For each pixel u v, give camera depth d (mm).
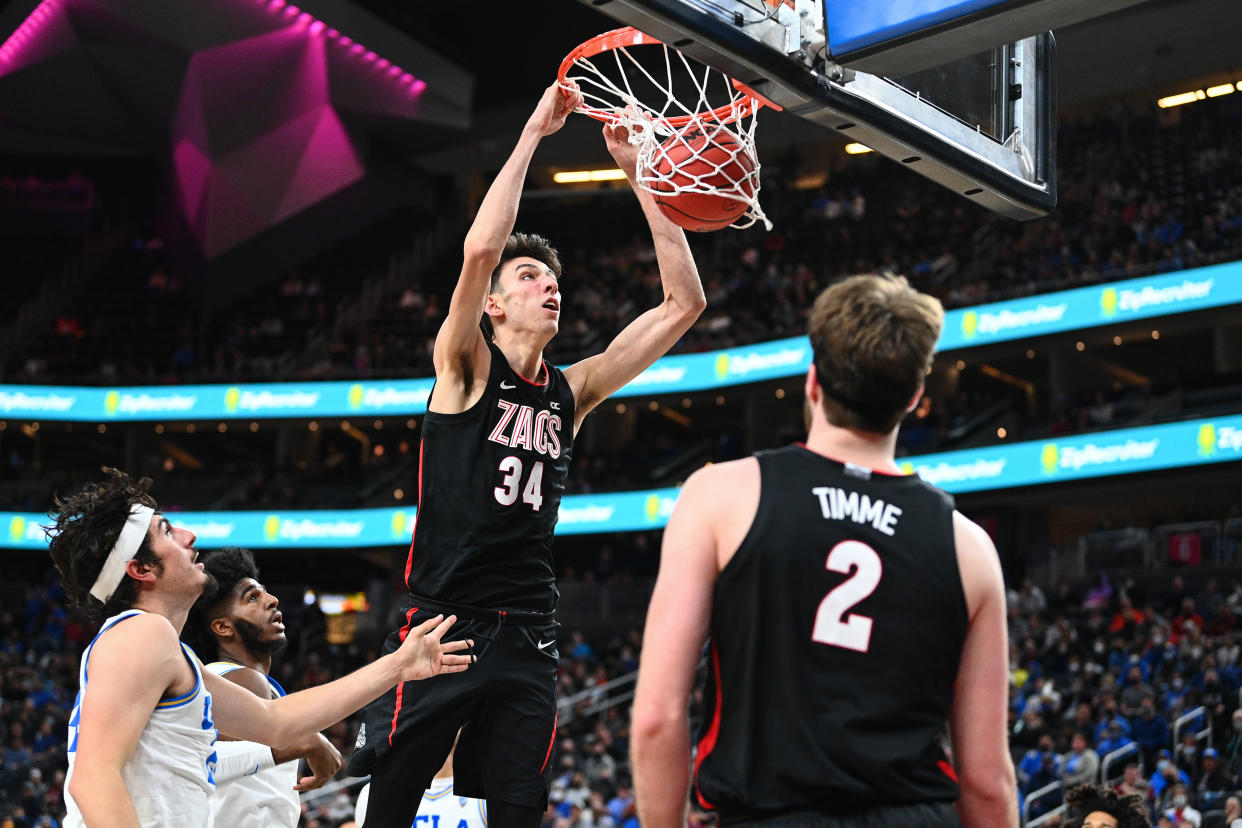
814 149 30172
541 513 3361
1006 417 22562
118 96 29344
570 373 3613
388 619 24266
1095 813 4449
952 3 2973
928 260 25531
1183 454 18953
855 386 2184
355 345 28656
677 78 14273
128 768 2771
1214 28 24078
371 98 29062
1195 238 22094
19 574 27562
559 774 15523
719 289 26844
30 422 27484
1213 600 16469
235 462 31703
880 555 2121
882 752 2025
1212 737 12961
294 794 4059
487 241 3180
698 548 2182
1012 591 19891
